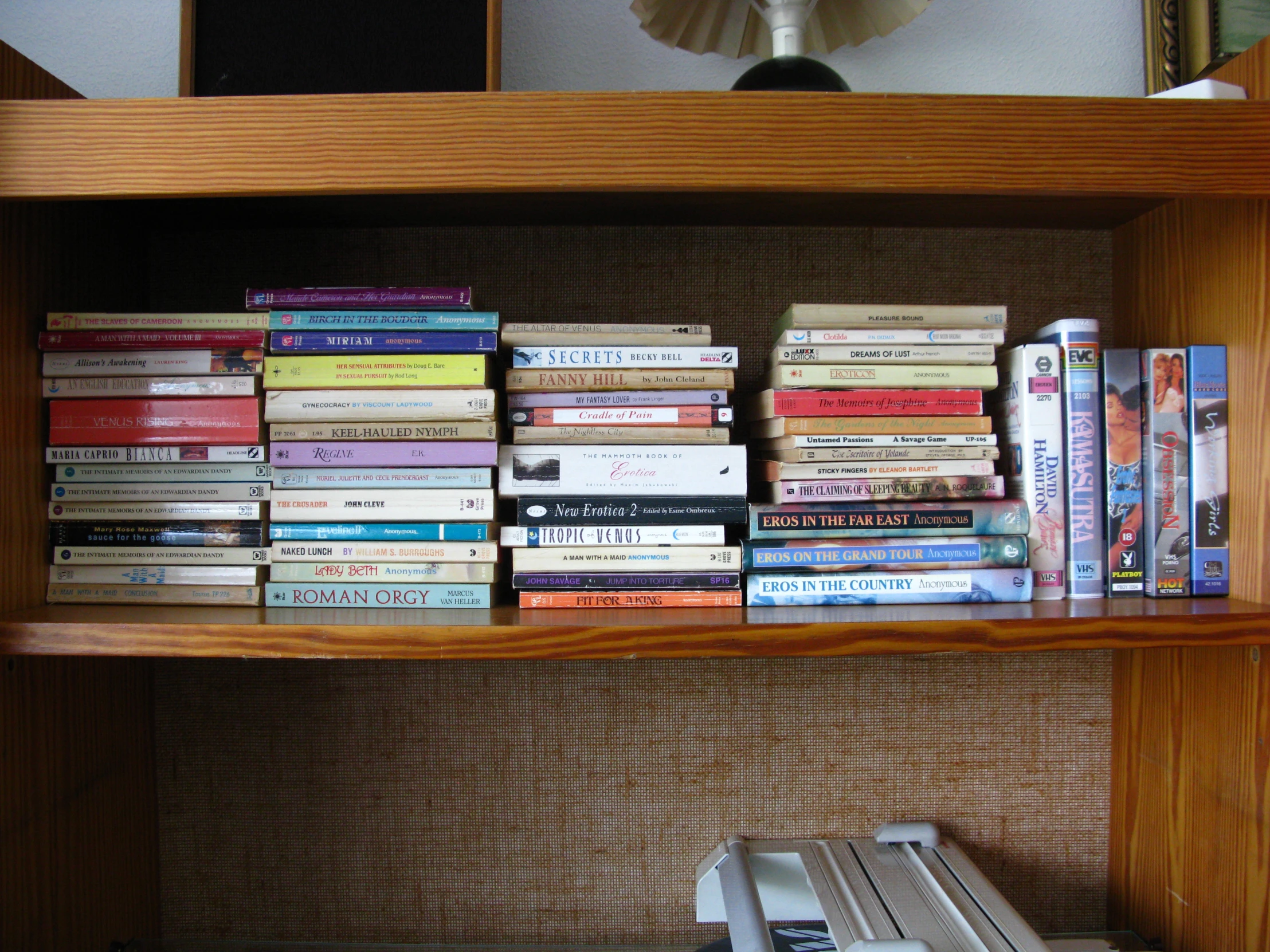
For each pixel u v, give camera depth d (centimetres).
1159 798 76
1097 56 84
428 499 65
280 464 65
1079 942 78
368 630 57
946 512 66
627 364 66
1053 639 57
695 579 65
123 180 56
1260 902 64
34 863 65
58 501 66
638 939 84
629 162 57
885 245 83
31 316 64
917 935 63
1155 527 68
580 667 83
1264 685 64
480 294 83
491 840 84
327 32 72
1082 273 84
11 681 62
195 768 83
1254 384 65
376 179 57
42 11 81
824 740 84
